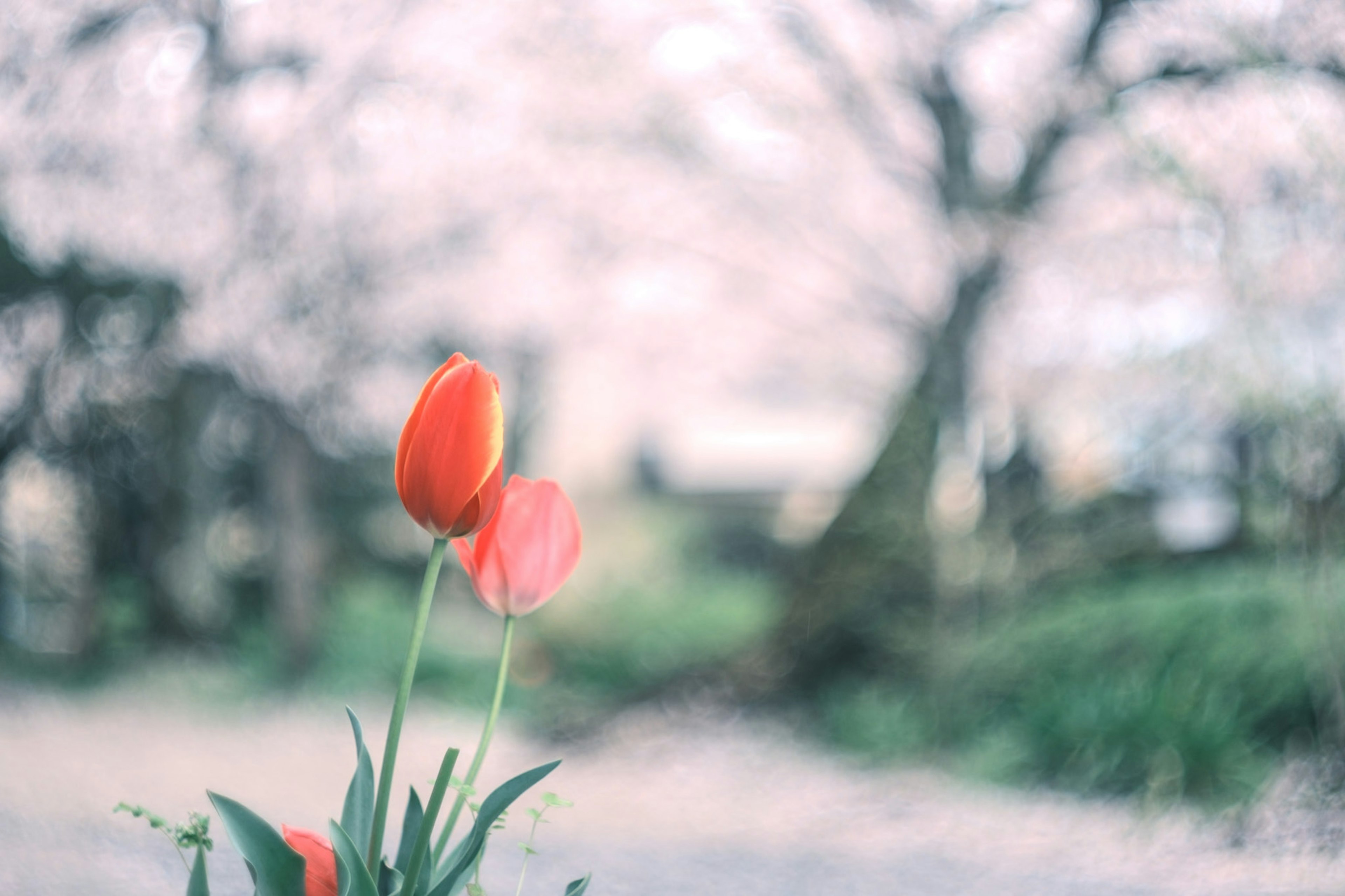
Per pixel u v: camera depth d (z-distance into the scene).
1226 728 5.70
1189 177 6.66
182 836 1.18
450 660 10.82
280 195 10.50
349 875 1.14
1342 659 5.45
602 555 12.20
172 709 9.55
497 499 1.20
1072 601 7.55
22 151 9.90
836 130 10.75
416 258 11.37
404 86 10.68
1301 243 6.77
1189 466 8.42
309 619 10.88
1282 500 5.66
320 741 8.30
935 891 4.57
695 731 8.05
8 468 11.91
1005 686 7.11
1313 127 6.71
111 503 11.96
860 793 6.34
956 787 6.35
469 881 1.27
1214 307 7.66
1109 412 9.56
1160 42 8.62
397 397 12.69
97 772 6.99
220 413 12.35
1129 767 5.97
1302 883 4.37
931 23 9.67
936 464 8.27
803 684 8.23
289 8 10.20
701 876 4.80
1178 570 7.77
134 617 11.70
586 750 7.92
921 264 10.77
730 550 16.80
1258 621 6.35
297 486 11.05
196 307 10.50
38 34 9.80
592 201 11.43
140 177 10.17
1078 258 10.20
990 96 10.16
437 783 1.17
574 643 10.15
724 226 11.66
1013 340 10.55
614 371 15.47
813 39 10.05
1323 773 5.24
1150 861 4.84
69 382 11.30
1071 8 9.58
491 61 10.70
